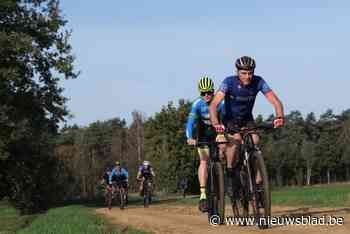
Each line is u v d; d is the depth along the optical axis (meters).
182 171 69.38
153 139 74.19
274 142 126.06
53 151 49.94
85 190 110.81
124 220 12.89
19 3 35.91
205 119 9.45
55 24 36.22
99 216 15.52
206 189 9.16
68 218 14.73
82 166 111.19
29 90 35.75
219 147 8.65
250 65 7.91
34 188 43.06
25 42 32.84
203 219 10.93
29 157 40.16
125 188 24.53
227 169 8.52
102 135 130.00
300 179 126.50
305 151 126.44
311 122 146.88
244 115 8.30
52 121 37.12
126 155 116.19
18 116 35.03
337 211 10.30
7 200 43.97
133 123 120.38
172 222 10.73
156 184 71.12
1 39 32.47
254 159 7.82
